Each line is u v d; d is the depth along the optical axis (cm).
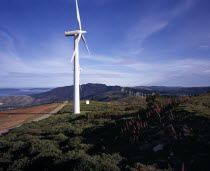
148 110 1686
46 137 1467
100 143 1122
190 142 793
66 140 1289
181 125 980
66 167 809
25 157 999
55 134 1578
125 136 1159
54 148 1088
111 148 1010
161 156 770
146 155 820
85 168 726
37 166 913
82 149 1012
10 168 921
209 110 1147
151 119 1352
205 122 916
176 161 689
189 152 728
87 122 2000
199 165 619
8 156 1095
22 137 1517
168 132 972
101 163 741
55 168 836
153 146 892
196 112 1115
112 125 1516
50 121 2667
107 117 2100
